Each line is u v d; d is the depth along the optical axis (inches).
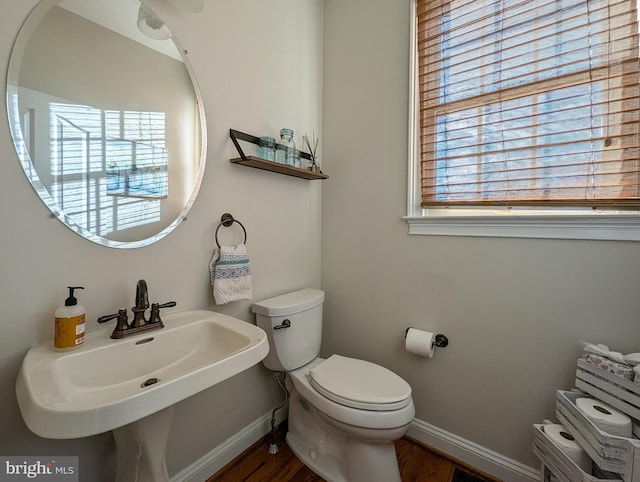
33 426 20.6
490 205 51.7
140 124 39.3
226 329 38.1
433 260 56.5
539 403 46.6
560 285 44.6
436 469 51.8
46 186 31.7
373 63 63.8
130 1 38.3
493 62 50.6
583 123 43.5
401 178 60.4
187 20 44.0
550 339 45.6
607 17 41.4
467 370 53.1
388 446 45.5
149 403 23.2
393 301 61.9
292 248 65.0
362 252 66.4
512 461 48.7
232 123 50.8
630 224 39.2
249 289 50.3
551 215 43.9
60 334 29.7
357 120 66.5
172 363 37.0
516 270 48.1
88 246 35.0
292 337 54.1
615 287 40.8
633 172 40.4
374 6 63.4
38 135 31.2
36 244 31.3
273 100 58.7
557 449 36.7
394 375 49.8
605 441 31.4
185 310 44.8
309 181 69.4
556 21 45.0
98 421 21.0
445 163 56.2
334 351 71.6
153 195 40.7
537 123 47.1
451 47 54.8
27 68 30.5
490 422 50.9
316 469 50.2
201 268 47.1
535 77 47.0
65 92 33.0
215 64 48.0
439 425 56.2
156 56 40.8
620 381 34.7
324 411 45.6
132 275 38.9
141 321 36.3
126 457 32.9
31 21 30.7
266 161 50.8
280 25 60.1
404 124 59.7
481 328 51.6
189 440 46.3
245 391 55.3
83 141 34.3
